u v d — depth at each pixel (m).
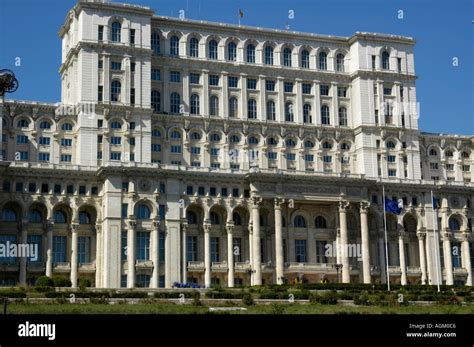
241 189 169.25
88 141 166.25
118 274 154.75
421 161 196.50
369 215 179.25
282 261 166.88
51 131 166.75
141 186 160.25
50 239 155.38
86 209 160.88
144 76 173.38
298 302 105.25
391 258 180.25
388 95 193.62
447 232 183.62
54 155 166.00
